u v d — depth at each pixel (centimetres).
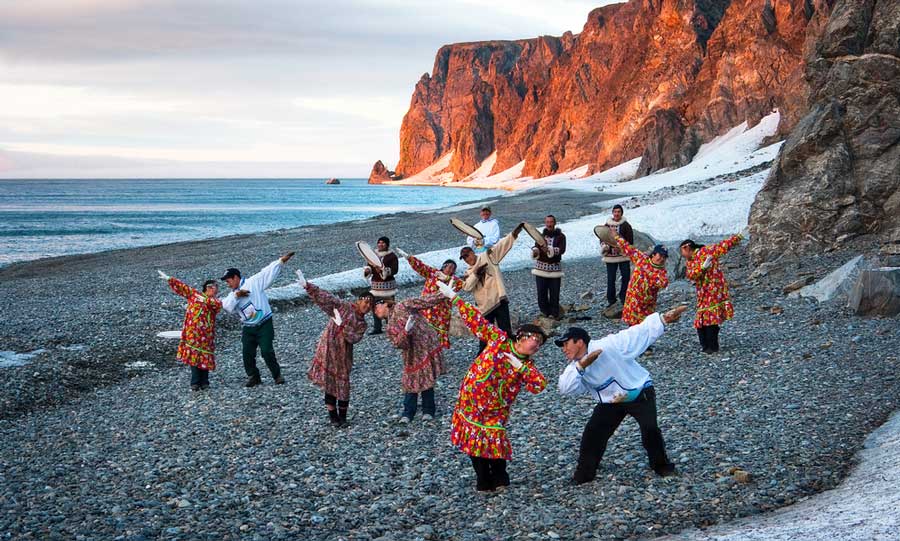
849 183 1977
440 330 1155
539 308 1784
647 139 10494
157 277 2984
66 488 791
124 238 6303
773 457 769
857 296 1410
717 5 12562
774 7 10156
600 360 703
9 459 907
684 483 716
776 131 8400
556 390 1105
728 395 1006
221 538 652
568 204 6100
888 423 829
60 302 2344
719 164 8106
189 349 1219
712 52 10975
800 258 1934
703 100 10550
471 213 5841
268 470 835
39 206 13062
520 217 5012
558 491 727
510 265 2708
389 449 892
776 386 1027
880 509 555
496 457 702
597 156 13825
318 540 646
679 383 1085
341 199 15162
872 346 1185
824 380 1032
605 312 1631
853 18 2150
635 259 1236
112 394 1250
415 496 741
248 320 1223
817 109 2133
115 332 1716
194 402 1162
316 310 2020
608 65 16012
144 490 781
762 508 653
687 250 1253
